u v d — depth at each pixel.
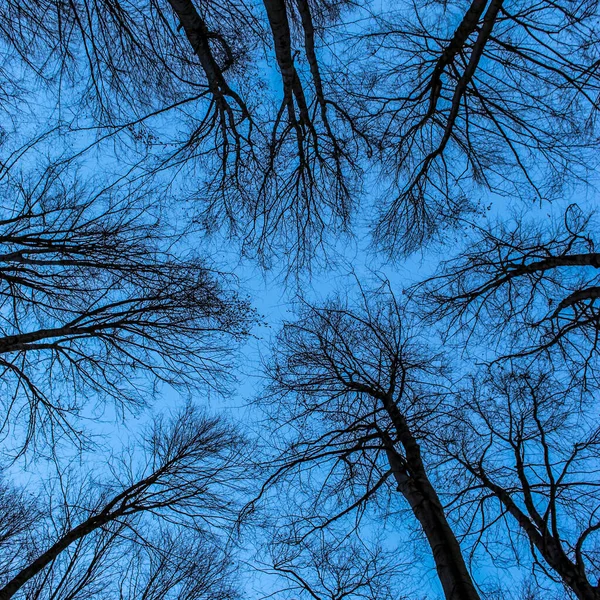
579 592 4.32
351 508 5.38
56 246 6.00
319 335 6.79
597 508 5.35
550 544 4.74
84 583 6.31
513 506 5.23
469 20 5.43
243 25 6.36
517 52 5.82
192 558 7.55
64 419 6.74
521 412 5.99
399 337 6.64
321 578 6.01
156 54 5.75
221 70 5.98
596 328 5.86
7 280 6.09
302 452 5.68
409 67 6.81
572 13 5.51
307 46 5.56
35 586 6.45
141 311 6.48
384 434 5.64
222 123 6.40
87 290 6.64
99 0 5.48
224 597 7.40
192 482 7.04
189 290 6.64
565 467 5.16
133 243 6.48
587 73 5.53
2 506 7.29
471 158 7.24
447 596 4.08
